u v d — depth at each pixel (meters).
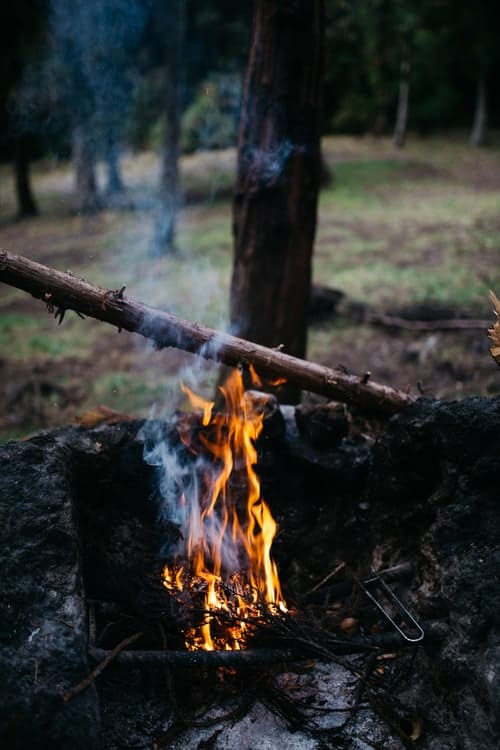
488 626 2.82
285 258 5.53
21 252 16.25
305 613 3.48
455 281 12.25
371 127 32.09
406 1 26.02
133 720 3.03
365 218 18.33
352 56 29.00
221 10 20.28
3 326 11.48
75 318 11.98
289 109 5.30
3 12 18.31
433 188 21.88
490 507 3.11
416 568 3.38
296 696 3.18
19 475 3.06
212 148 25.11
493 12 27.06
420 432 3.34
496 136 30.72
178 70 15.10
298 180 5.42
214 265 14.22
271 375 3.75
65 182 25.31
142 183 22.28
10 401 8.12
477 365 8.44
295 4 5.12
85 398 8.22
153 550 3.56
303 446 3.84
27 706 2.49
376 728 3.00
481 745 2.67
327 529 3.84
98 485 3.52
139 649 3.23
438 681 2.98
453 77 32.53
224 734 2.99
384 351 9.21
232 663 2.92
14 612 2.68
